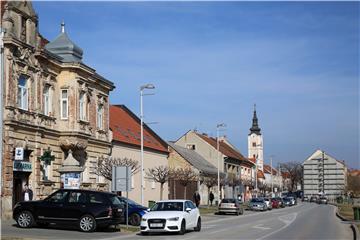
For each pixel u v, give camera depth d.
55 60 36.56
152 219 24.36
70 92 37.81
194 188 70.56
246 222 36.91
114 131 48.81
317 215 48.91
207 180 70.44
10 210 29.78
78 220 24.03
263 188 115.12
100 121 44.38
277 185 144.50
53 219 24.16
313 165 92.88
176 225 24.34
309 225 32.94
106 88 45.09
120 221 24.95
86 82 40.03
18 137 31.34
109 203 24.42
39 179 33.84
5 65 30.30
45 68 35.47
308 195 93.06
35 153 33.50
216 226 32.12
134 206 29.77
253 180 109.94
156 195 57.91
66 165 32.28
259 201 62.56
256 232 26.58
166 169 54.06
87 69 39.38
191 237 23.09
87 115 40.41
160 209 25.88
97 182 42.81
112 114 54.84
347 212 54.09
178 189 64.88
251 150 144.38
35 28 34.00
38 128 33.62
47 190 34.75
